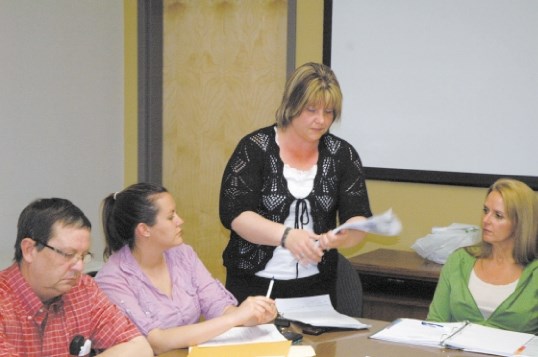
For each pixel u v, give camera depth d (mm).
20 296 1836
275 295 2447
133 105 4375
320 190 2467
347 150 2555
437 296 2557
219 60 4246
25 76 3758
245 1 4129
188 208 4434
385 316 3246
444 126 3553
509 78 3398
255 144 2467
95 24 4160
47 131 3910
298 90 2359
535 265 2432
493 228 2438
